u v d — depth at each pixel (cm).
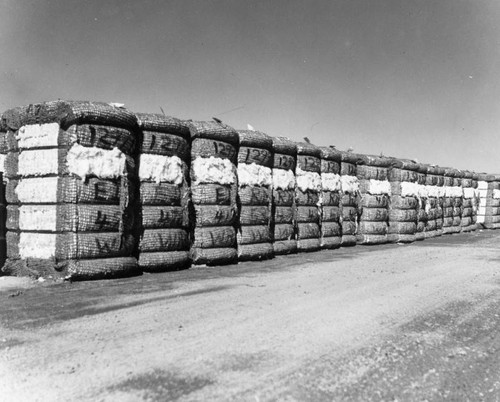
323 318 446
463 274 766
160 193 703
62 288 564
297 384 289
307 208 1084
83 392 267
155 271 701
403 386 296
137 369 303
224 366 313
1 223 647
